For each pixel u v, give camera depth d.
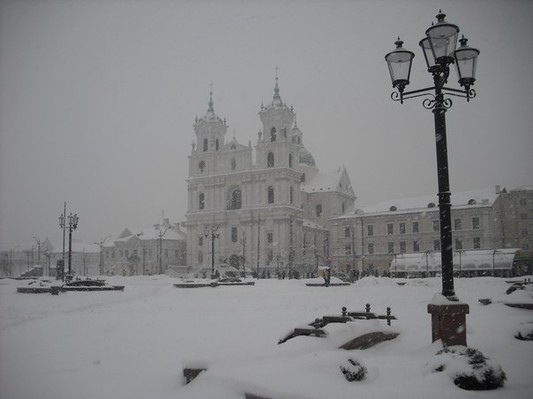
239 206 120.19
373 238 104.62
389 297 34.59
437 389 8.56
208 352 10.86
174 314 23.14
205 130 124.31
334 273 91.00
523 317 19.67
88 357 12.82
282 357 10.38
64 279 65.56
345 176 136.88
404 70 12.77
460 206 95.62
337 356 9.45
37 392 9.72
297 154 118.50
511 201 94.00
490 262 79.12
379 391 8.40
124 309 26.14
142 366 11.70
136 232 150.38
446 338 11.10
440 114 12.05
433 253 85.62
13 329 17.88
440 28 11.76
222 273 99.62
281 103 116.81
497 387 8.78
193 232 120.25
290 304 29.19
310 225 121.06
